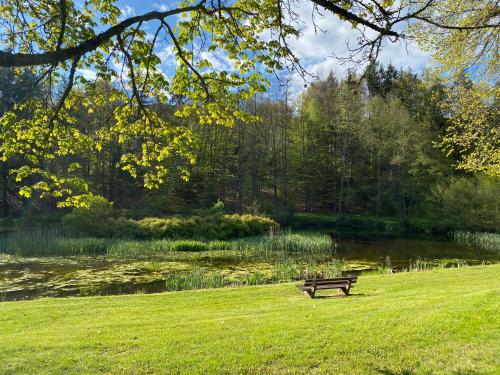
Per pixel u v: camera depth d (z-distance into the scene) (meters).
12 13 5.39
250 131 44.28
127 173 40.69
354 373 5.01
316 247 24.55
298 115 49.56
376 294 10.44
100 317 8.37
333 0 4.46
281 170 47.34
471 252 23.97
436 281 12.08
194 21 5.55
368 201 45.75
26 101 5.65
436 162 38.00
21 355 5.82
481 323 6.35
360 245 27.05
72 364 5.48
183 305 9.59
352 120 39.66
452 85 12.45
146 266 17.86
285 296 10.69
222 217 30.14
